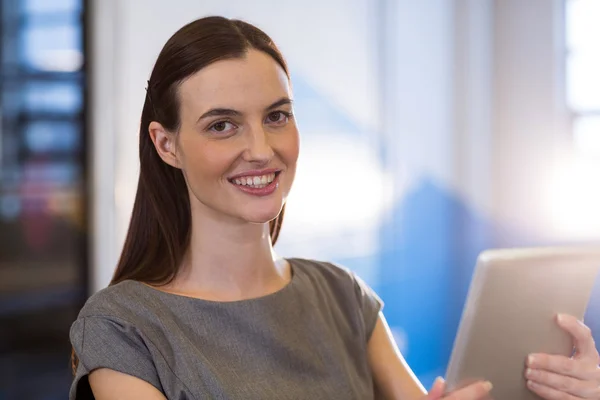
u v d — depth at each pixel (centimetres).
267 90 165
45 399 441
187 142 167
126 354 161
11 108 426
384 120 540
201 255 176
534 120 587
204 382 162
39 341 439
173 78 167
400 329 555
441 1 580
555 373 170
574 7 569
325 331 183
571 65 573
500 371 168
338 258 513
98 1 414
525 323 168
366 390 187
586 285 172
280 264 192
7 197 428
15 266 434
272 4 467
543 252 168
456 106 593
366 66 529
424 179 569
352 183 521
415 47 561
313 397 173
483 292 164
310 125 494
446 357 587
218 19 171
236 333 172
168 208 179
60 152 428
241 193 166
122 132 414
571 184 571
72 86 425
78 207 429
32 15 423
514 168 598
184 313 170
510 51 598
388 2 539
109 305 166
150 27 411
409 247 560
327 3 501
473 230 597
